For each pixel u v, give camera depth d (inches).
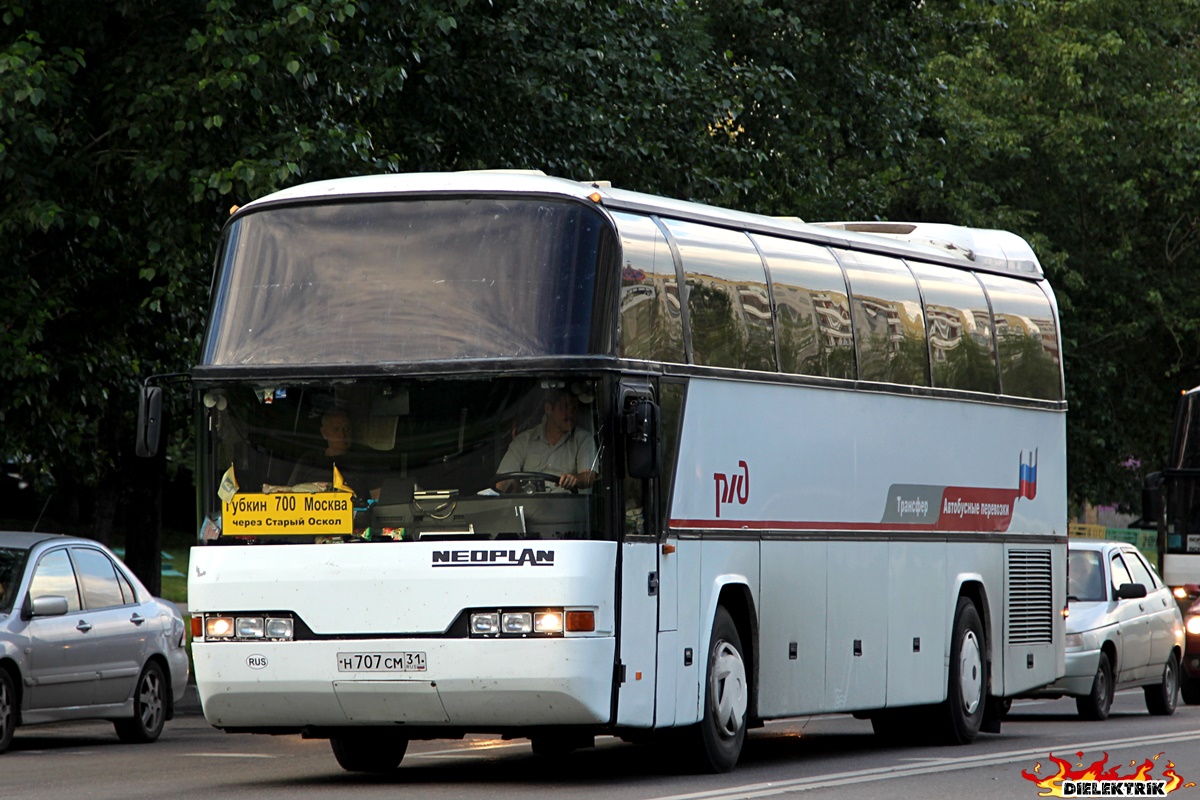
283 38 1104.2
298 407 682.8
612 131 1417.3
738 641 761.0
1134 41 2354.8
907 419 905.5
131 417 1536.7
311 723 680.4
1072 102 2345.0
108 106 1161.4
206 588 682.2
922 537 915.4
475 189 690.8
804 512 812.0
